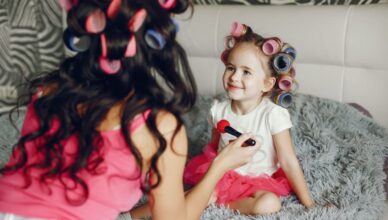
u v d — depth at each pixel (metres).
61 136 0.83
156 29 0.78
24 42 2.75
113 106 0.83
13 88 2.74
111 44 0.76
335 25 1.85
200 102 1.99
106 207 0.85
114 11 0.75
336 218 1.25
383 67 1.78
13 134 1.88
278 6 2.03
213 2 2.28
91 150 0.81
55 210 0.83
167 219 0.91
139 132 0.83
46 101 0.86
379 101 1.82
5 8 2.67
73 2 0.79
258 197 1.32
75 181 0.81
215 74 2.21
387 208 1.42
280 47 1.34
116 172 0.84
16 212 0.83
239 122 1.43
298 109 1.74
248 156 1.12
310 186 1.44
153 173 0.86
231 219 1.25
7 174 0.88
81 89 0.82
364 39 1.80
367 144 1.54
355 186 1.38
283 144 1.37
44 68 2.79
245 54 1.34
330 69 1.91
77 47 0.83
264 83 1.37
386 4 1.79
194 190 1.02
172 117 0.86
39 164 0.85
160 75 0.85
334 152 1.52
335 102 1.79
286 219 1.23
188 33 2.25
